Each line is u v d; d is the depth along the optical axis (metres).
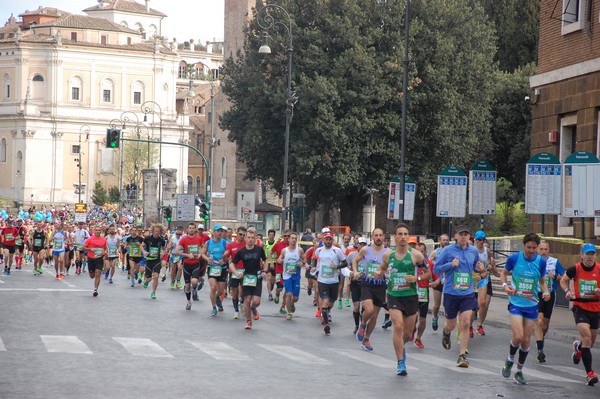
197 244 47.66
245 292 36.81
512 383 24.53
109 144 93.69
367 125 92.62
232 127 105.25
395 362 27.94
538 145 53.12
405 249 25.70
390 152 94.75
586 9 48.47
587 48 48.47
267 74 101.31
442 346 33.53
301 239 77.38
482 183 53.81
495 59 117.25
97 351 27.34
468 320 27.50
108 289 57.72
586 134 48.47
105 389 20.45
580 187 42.12
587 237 48.47
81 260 76.50
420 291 32.69
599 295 26.20
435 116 94.94
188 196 112.94
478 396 21.83
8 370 23.03
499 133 107.56
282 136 98.19
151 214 162.12
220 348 29.50
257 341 32.28
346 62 93.31
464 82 97.12
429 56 95.25
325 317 36.50
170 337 32.16
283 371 24.66
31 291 53.56
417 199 120.56
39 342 29.12
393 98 94.25
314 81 93.81
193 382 21.98
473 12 100.62
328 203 102.88
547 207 46.72
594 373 25.58
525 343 25.03
